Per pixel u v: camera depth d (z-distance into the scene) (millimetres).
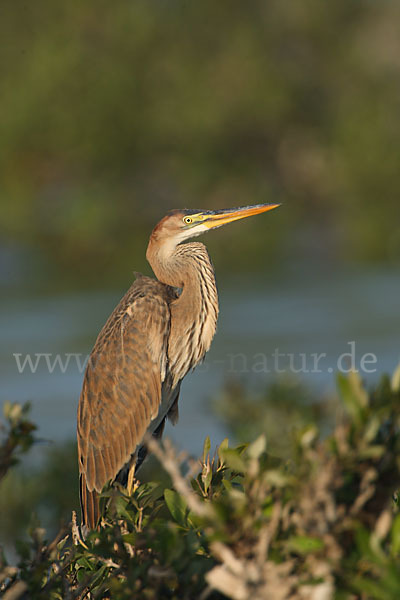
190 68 36562
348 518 2904
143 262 31859
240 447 3977
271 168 37438
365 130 37031
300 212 35969
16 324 21531
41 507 8648
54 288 27359
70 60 34969
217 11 38188
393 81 39969
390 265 29562
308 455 2934
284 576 2854
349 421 2965
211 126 35688
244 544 2938
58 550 3992
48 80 34781
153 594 3305
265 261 31000
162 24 37344
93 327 20984
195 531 3492
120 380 6766
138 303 6906
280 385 9148
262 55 37875
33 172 34812
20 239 32625
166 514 5840
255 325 20594
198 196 35781
